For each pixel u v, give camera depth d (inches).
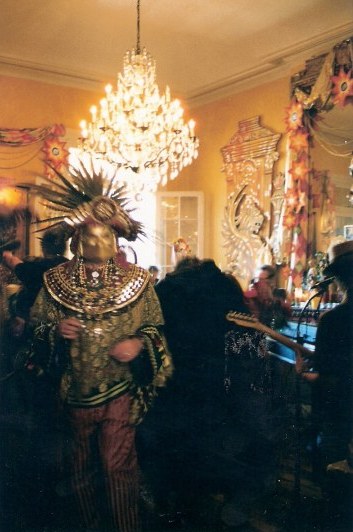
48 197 86.5
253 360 99.7
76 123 283.4
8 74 268.4
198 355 95.7
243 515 85.5
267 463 95.3
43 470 85.6
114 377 80.6
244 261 264.4
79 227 82.0
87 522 79.6
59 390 83.6
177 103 199.9
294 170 234.1
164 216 289.7
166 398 95.8
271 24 228.5
